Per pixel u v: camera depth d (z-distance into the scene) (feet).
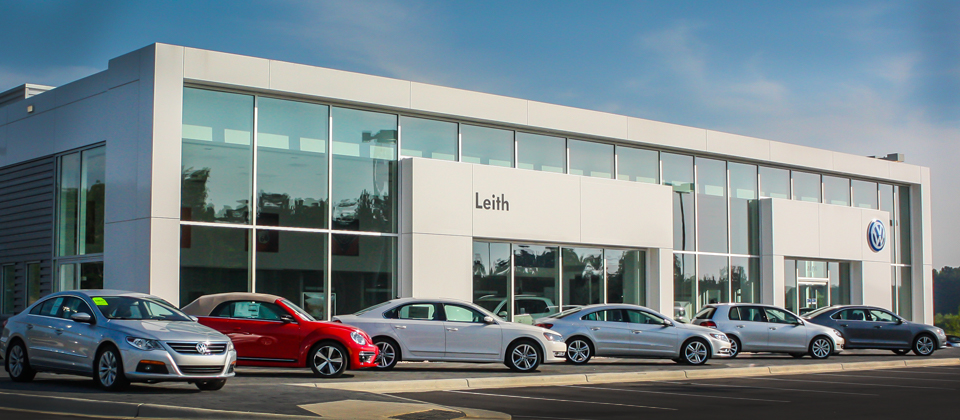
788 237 103.91
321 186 70.95
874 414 41.81
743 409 43.14
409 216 74.08
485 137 81.20
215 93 66.54
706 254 97.40
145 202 62.34
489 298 79.05
